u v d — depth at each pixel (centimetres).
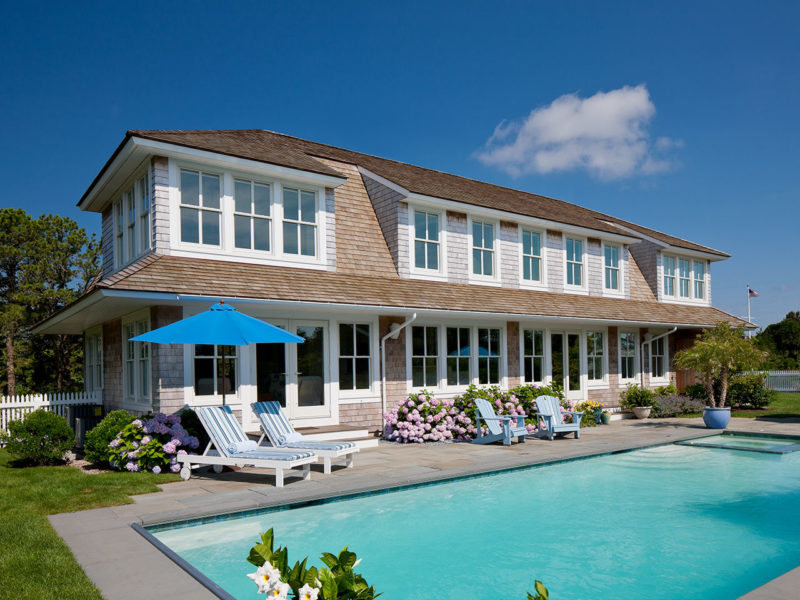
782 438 1348
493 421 1260
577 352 1800
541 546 640
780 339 4609
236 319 888
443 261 1523
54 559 491
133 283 930
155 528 628
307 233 1293
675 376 2150
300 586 285
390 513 749
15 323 2456
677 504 815
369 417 1312
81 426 1159
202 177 1139
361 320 1311
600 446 1194
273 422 955
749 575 560
